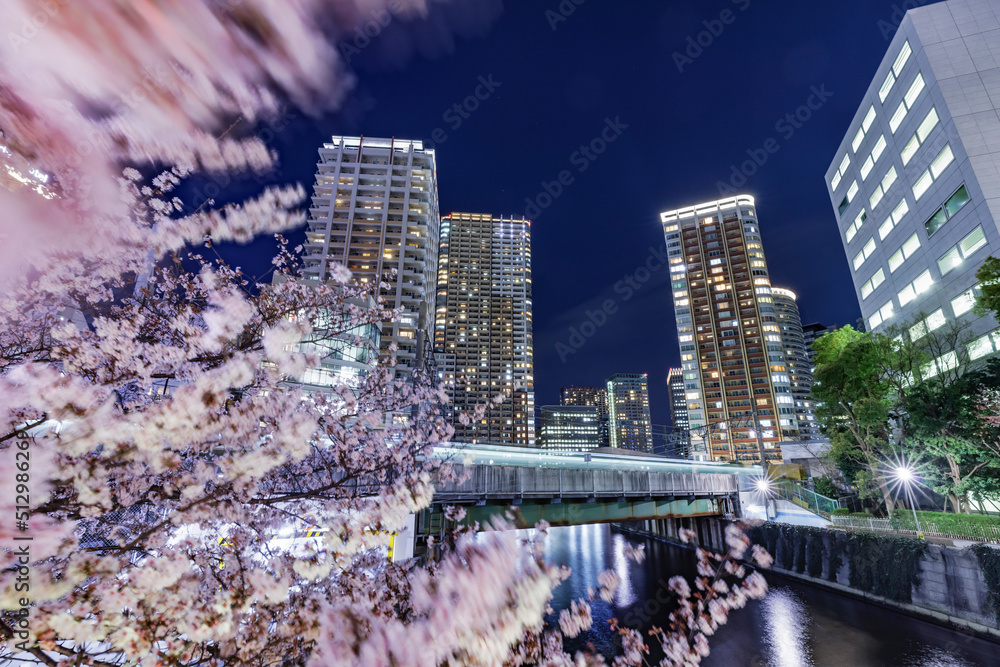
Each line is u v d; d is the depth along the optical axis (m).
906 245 39.78
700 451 109.75
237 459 4.52
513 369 161.00
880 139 42.81
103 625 3.60
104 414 3.80
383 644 4.43
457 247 175.00
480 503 19.02
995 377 24.36
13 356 4.57
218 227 5.66
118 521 4.66
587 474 24.00
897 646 19.33
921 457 27.75
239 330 4.65
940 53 35.16
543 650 7.59
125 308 5.38
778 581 30.11
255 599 4.47
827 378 32.06
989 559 19.30
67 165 4.22
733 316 116.69
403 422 9.36
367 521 5.48
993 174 31.05
